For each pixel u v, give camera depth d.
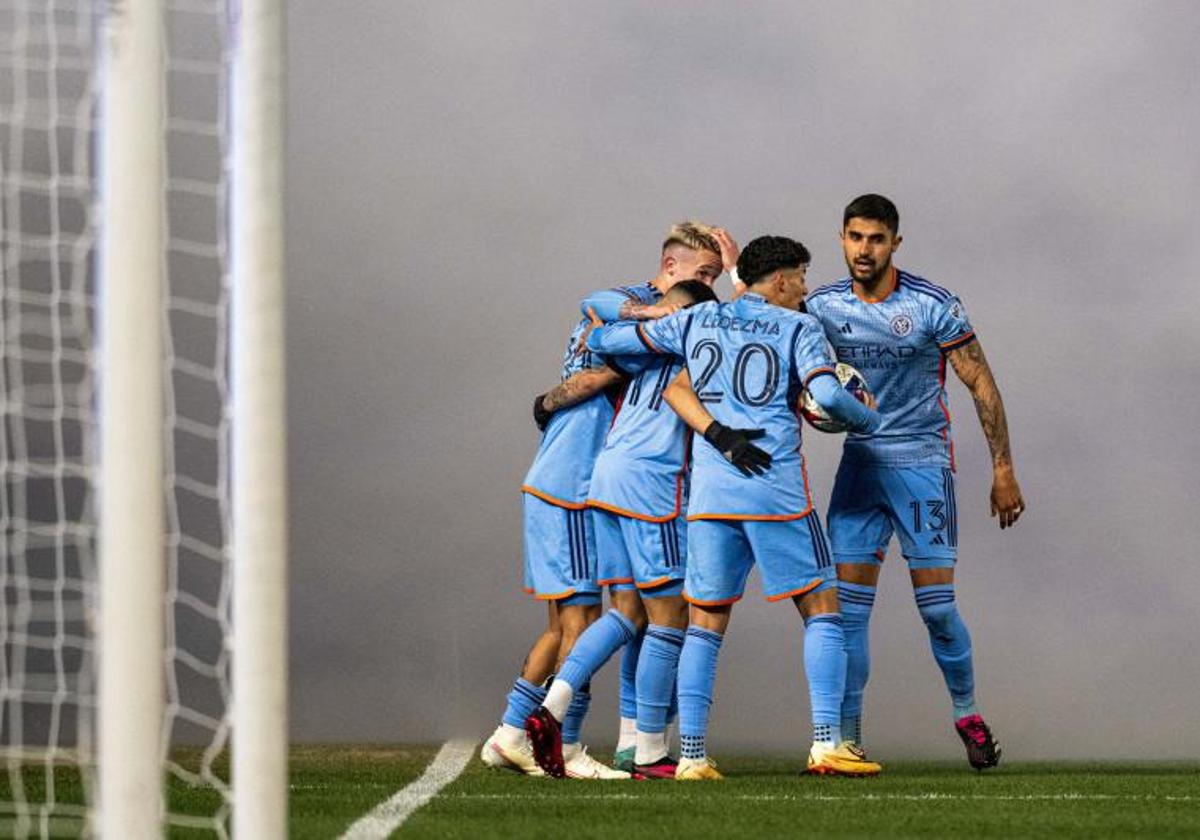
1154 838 11.06
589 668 16.58
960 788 15.01
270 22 8.78
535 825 11.48
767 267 16.84
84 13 13.42
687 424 17.22
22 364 26.44
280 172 8.75
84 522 12.87
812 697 16.62
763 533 16.14
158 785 8.48
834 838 10.74
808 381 16.22
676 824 11.55
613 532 17.45
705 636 16.41
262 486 8.59
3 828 11.73
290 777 17.16
